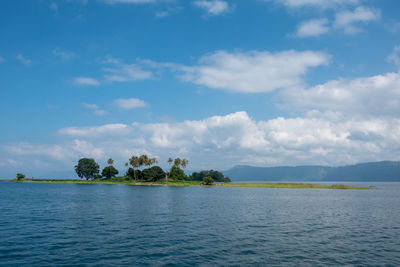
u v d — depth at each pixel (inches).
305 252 1118.4
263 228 1647.4
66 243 1222.3
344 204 3410.4
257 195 5014.8
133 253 1075.9
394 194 6023.6
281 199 4114.2
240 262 978.1
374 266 955.3
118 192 5275.6
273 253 1097.4
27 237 1334.9
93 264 940.6
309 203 3489.2
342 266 949.8
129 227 1620.3
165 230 1541.6
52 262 956.6
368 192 6796.3
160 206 2819.9
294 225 1775.3
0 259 983.0
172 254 1067.3
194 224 1759.4
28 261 964.0
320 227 1716.3
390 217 2240.4
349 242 1309.1
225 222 1856.5
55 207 2630.4
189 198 4008.4
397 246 1245.1
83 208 2559.1
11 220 1851.6
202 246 1194.0
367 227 1747.0
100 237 1347.2
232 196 4633.4
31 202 3122.5
